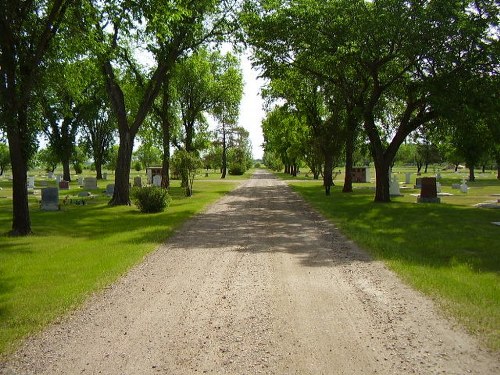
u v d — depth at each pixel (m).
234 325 5.39
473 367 4.21
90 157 62.59
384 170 23.31
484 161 51.53
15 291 7.08
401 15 19.72
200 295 6.68
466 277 7.55
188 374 4.14
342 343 4.81
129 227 14.45
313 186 39.50
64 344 4.88
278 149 68.06
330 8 21.25
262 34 22.86
